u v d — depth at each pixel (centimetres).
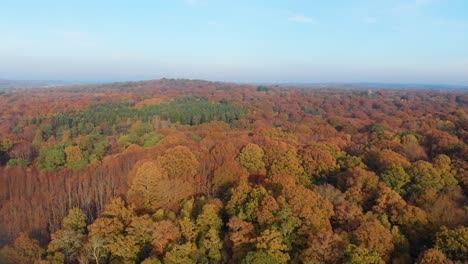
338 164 6525
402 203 4628
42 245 4731
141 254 4138
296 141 9088
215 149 7469
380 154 6725
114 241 4188
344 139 9562
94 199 5956
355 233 3916
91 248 4072
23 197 6288
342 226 4300
